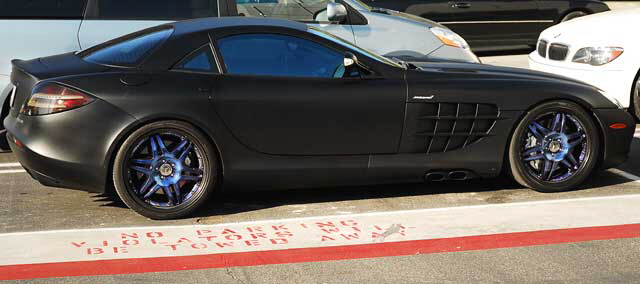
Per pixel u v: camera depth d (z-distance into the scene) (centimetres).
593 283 432
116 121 522
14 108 564
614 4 1848
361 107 558
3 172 670
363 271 451
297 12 831
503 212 556
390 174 574
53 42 754
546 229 520
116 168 526
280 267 458
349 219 543
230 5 806
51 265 458
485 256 473
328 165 561
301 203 582
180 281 437
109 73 536
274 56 558
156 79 534
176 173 538
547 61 912
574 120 592
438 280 437
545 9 1295
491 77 588
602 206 569
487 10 1277
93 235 511
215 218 547
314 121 553
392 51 828
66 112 523
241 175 550
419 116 568
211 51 550
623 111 607
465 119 574
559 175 604
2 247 488
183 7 792
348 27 820
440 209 564
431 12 1263
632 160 709
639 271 449
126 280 438
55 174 532
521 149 589
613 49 846
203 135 537
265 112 545
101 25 766
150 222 538
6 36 742
